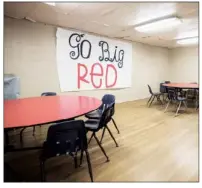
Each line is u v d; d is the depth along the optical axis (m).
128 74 6.18
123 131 3.16
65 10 3.14
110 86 5.59
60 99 2.66
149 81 7.22
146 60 6.94
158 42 6.52
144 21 3.82
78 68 4.71
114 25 4.14
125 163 2.06
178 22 3.83
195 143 2.61
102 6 2.95
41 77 4.11
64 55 4.41
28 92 3.94
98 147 2.50
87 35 4.80
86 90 4.96
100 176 1.80
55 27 4.22
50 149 1.41
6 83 3.15
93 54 5.00
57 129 1.37
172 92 4.44
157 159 2.14
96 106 2.10
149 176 1.79
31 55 3.91
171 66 8.12
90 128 2.08
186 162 2.06
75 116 1.66
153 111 4.75
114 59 5.62
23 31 3.74
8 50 3.58
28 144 2.62
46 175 1.83
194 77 7.44
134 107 5.29
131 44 6.18
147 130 3.21
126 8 3.04
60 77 4.40
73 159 2.17
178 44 6.98
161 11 3.20
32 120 1.52
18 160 2.14
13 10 3.14
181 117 4.12
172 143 2.62
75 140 1.49
